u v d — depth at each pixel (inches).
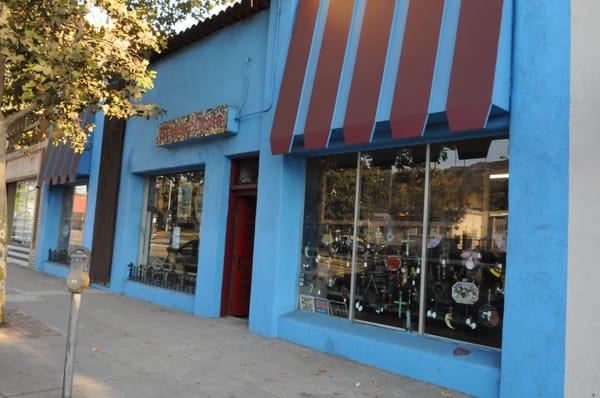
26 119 382.6
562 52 199.3
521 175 206.1
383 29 257.8
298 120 290.4
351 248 294.8
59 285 519.5
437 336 250.5
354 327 277.3
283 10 326.6
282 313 313.3
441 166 255.3
